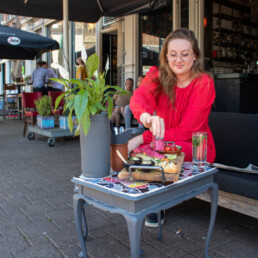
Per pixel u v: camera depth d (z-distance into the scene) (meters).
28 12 6.66
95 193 1.54
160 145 1.86
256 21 8.97
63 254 2.04
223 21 8.02
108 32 9.53
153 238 2.26
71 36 10.98
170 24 7.67
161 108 2.20
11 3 6.18
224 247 2.12
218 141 2.77
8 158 5.03
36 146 6.14
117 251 2.08
